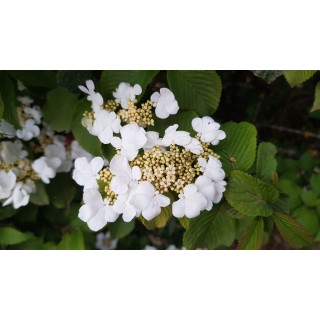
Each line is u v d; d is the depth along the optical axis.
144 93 0.31
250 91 0.48
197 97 0.29
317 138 0.50
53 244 0.41
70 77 0.32
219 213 0.29
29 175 0.35
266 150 0.28
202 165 0.25
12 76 0.32
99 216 0.26
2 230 0.39
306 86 0.46
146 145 0.26
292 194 0.41
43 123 0.36
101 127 0.27
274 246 0.53
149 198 0.24
